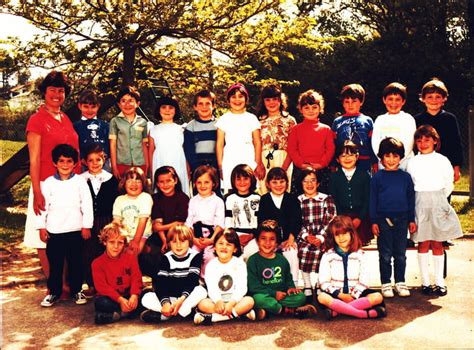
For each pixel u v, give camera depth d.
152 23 7.30
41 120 4.89
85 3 7.73
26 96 8.77
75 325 4.20
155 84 10.43
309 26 8.36
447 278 5.30
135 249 4.82
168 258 4.43
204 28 7.70
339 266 4.43
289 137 5.47
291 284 4.52
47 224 4.76
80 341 3.85
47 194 4.76
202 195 5.02
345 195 5.05
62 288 4.86
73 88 8.23
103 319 4.22
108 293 4.29
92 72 8.29
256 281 4.43
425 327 4.02
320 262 4.52
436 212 4.81
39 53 7.82
